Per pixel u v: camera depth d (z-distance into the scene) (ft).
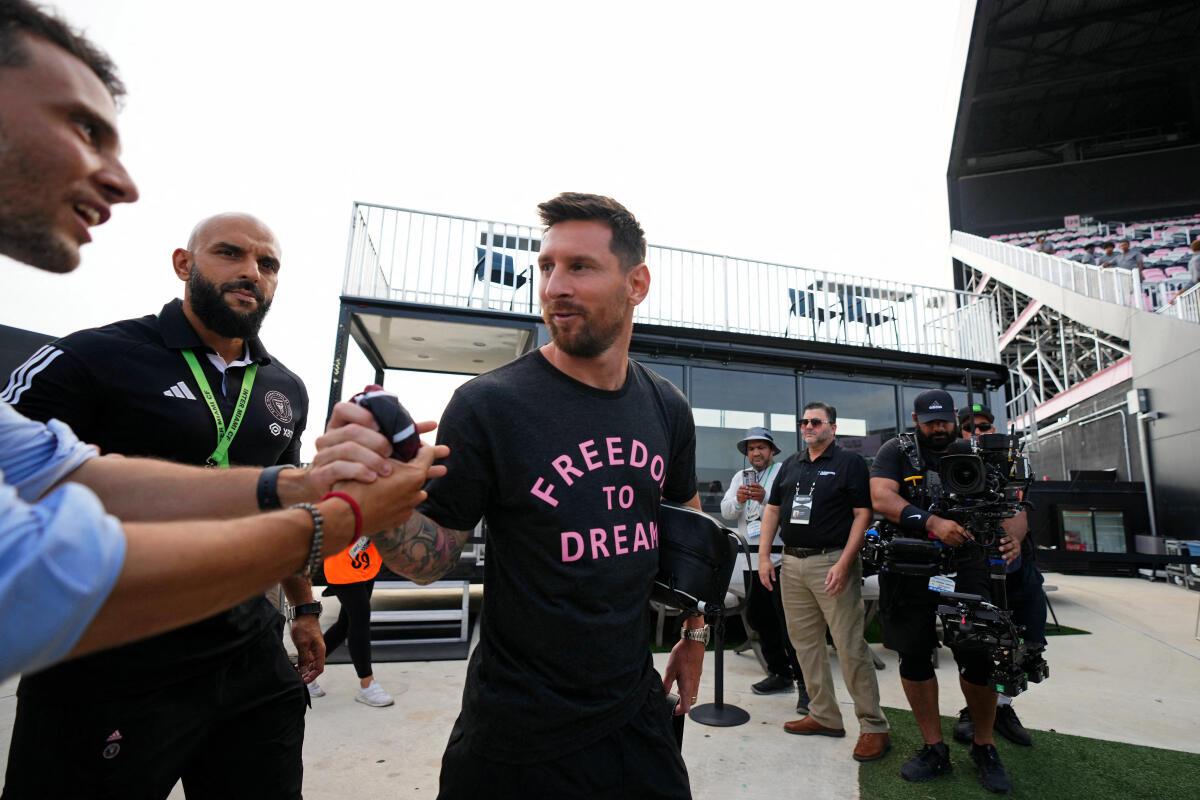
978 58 90.38
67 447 2.94
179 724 4.41
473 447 3.95
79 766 4.09
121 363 4.76
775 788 9.17
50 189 2.06
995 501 9.11
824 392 25.79
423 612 17.37
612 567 4.10
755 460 16.43
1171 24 88.33
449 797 3.99
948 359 27.55
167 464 3.22
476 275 23.82
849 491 11.27
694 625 5.04
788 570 11.74
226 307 5.03
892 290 30.27
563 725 3.78
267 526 2.13
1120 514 34.63
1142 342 41.37
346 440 2.64
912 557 9.26
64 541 1.54
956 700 13.23
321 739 10.59
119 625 1.70
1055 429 56.29
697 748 10.65
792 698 13.51
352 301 21.12
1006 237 104.58
